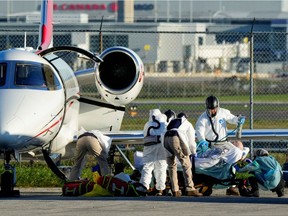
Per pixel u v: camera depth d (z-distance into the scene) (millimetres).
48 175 72438
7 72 61656
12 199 55719
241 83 198750
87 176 74500
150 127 61156
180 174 62500
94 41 193875
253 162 61344
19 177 71750
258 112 147375
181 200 54188
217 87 196375
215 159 62094
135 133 68938
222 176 62156
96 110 71938
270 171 61062
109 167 69562
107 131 71375
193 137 60000
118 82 69875
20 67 62281
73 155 71125
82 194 58750
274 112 147625
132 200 54125
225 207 49875
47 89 62281
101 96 71188
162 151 60938
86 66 171875
